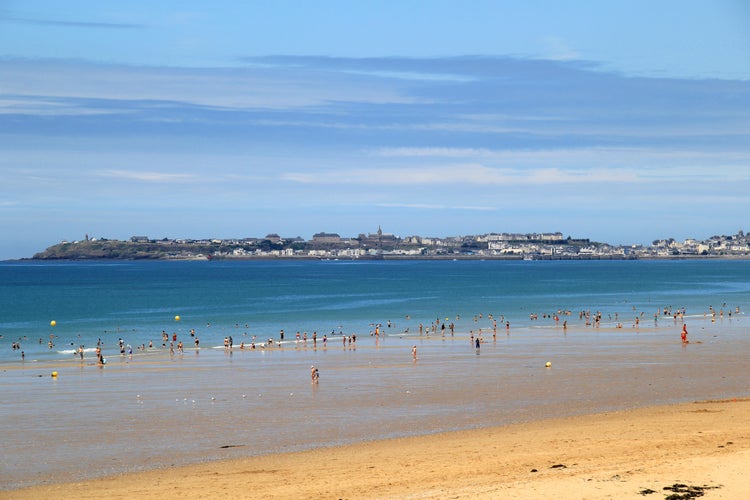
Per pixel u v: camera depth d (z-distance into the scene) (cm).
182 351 8469
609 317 12656
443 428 4181
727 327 10575
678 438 3550
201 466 3431
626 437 3644
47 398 5331
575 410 4641
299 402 5059
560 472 2953
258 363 7281
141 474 3316
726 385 5538
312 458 3503
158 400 5206
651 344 8525
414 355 7488
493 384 5719
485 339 9381
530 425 4162
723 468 2872
